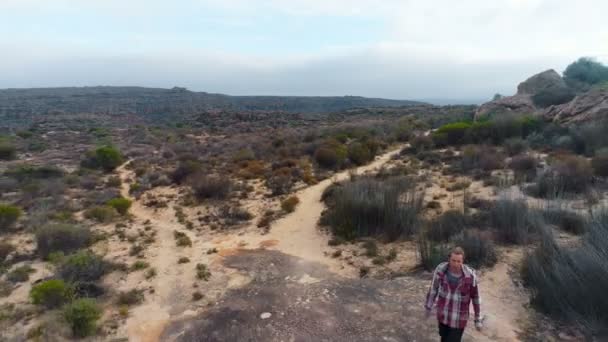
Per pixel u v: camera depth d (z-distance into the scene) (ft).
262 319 21.95
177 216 48.55
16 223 45.06
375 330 19.86
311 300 23.76
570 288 19.74
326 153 75.97
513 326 19.47
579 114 84.23
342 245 34.94
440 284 14.73
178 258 34.01
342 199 40.86
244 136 150.10
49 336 21.13
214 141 139.95
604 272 19.03
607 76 134.72
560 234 29.73
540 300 20.93
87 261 30.37
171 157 106.42
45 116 246.88
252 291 26.21
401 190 44.88
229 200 54.90
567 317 19.25
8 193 62.95
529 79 135.23
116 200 50.14
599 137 64.64
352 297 23.73
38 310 24.50
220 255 34.45
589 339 17.71
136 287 28.09
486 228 32.42
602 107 78.89
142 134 171.01
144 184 69.51
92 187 68.28
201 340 20.38
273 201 53.11
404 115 219.82
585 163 47.11
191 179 65.36
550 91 118.73
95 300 25.38
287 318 21.77
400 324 20.25
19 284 29.01
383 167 69.77
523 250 27.78
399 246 32.99
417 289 24.21
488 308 21.18
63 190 62.08
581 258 20.59
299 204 50.78
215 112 247.09
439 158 72.49
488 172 55.67
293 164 77.71
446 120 149.69
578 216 31.12
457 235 30.94
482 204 39.91
